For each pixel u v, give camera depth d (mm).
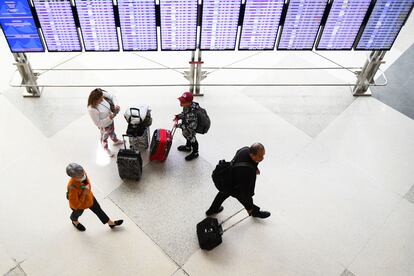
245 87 6195
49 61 6391
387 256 4301
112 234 4324
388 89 6289
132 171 4621
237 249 4270
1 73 6070
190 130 4586
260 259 4199
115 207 4566
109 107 4516
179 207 4621
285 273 4105
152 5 4508
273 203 4715
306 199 4785
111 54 6629
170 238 4336
